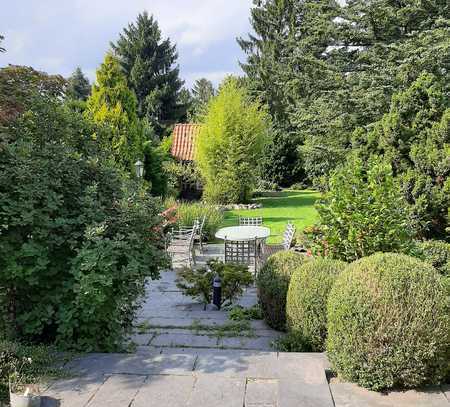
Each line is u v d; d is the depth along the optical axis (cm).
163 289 756
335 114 1562
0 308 389
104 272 367
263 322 531
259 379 313
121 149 1365
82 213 405
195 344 445
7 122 420
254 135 1884
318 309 408
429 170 588
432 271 314
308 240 664
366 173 513
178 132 2509
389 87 1359
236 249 941
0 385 307
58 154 411
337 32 1641
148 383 309
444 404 279
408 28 1580
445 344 296
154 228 436
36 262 363
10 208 358
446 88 1152
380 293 300
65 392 298
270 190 2506
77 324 371
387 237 459
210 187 1916
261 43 2817
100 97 1394
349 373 307
